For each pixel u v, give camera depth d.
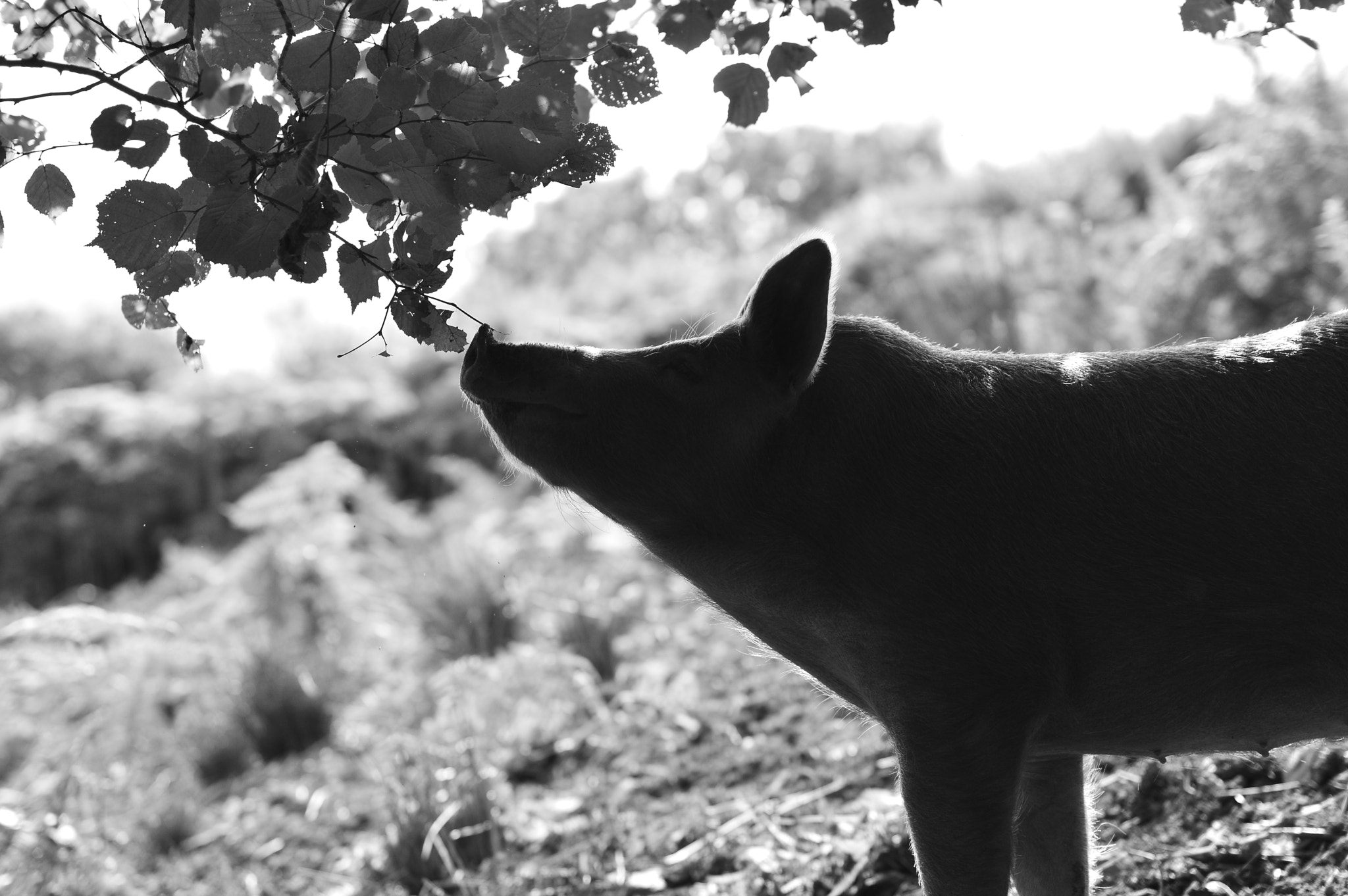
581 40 2.92
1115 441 3.01
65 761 8.48
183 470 16.42
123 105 2.67
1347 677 2.88
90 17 2.78
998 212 15.23
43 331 21.12
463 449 16.03
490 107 2.65
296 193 2.60
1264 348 3.05
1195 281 9.52
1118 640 2.99
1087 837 3.45
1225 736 3.06
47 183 2.83
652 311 17.53
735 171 29.81
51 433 17.05
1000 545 3.00
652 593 9.40
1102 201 14.73
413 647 9.45
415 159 2.75
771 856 4.81
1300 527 2.85
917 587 3.03
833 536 3.10
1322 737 3.03
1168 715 3.04
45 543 16.14
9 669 10.76
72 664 10.68
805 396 3.16
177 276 2.83
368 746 7.86
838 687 3.35
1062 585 2.98
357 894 5.68
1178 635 2.95
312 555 10.65
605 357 3.15
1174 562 2.92
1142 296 10.12
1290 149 9.22
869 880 4.46
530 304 19.05
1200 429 2.96
